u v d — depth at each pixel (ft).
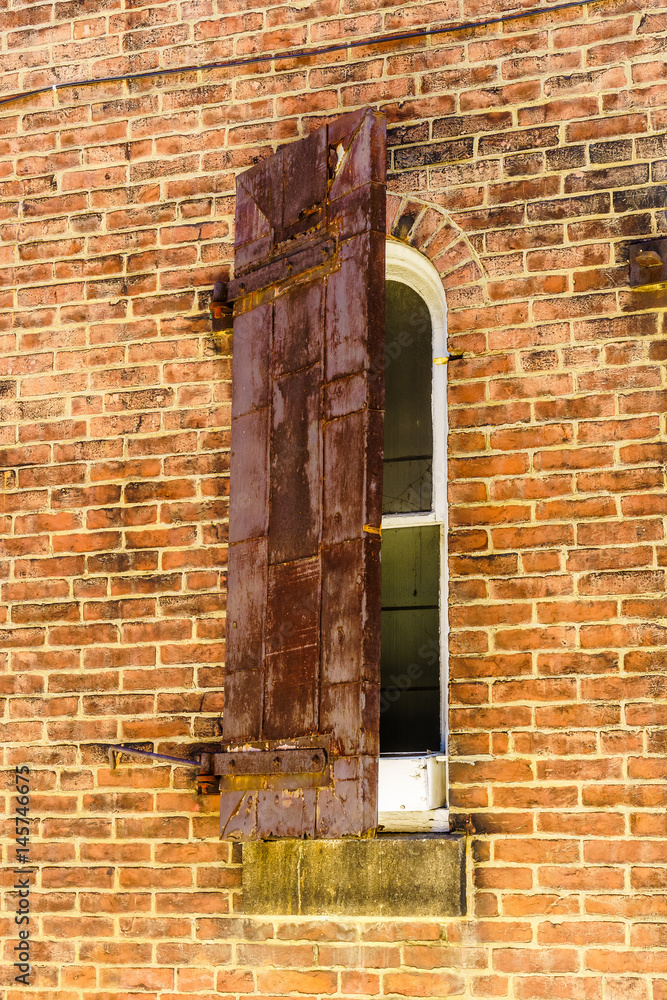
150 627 15.51
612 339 14.15
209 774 14.34
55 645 15.87
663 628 13.47
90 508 16.06
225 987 14.26
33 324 16.74
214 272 16.03
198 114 16.42
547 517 14.02
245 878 14.11
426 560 15.24
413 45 15.49
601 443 13.99
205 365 15.89
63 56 17.19
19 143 17.24
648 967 12.87
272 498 13.97
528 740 13.64
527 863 13.39
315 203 14.03
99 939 14.89
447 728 14.21
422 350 15.75
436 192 15.03
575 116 14.70
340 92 15.74
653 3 14.65
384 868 13.55
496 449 14.32
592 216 14.43
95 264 16.61
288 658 13.29
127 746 15.30
